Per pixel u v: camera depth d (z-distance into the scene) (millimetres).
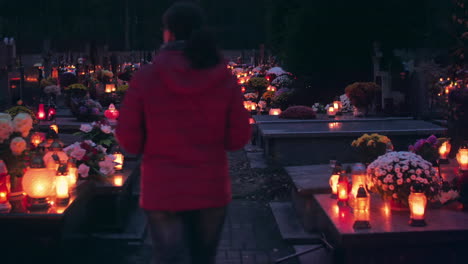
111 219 6461
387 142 7602
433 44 10570
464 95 7508
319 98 19984
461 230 4727
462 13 8227
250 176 10070
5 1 66312
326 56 20047
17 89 23719
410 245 4758
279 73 25688
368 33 18391
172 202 2627
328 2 18594
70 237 5215
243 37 73438
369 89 14219
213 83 2682
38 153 5070
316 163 10781
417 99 15305
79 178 6641
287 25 21000
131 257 5840
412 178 5227
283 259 5590
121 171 7453
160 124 2672
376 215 5262
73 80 23016
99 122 8031
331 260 5266
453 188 5625
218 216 2723
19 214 4848
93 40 29328
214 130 2721
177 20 2811
